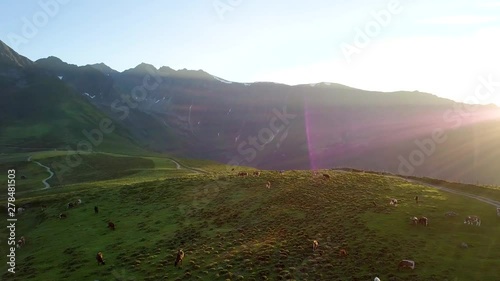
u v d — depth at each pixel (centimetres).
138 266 4412
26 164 13800
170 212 6372
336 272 3744
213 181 7906
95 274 4350
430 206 5550
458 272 3516
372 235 4512
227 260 4234
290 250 4350
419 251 4009
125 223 6116
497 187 6944
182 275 3994
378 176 7956
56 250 5391
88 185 9544
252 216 5728
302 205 5928
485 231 4506
